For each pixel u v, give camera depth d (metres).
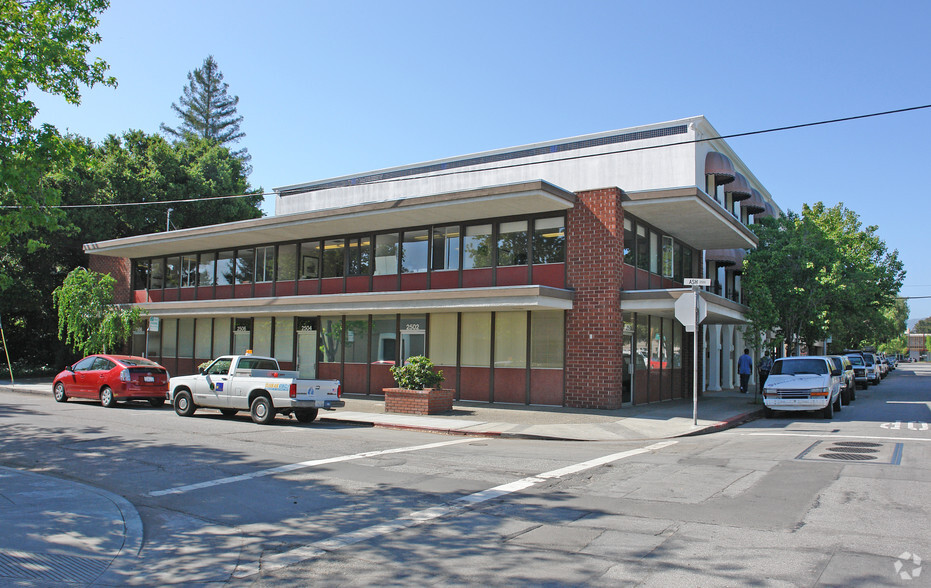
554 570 5.70
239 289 27.58
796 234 26.72
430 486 9.20
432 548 6.39
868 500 8.04
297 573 5.74
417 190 32.31
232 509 7.95
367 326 23.66
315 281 25.16
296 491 8.86
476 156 31.47
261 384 16.20
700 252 26.69
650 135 26.69
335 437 14.05
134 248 29.22
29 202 13.23
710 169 26.25
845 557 5.91
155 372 19.91
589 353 19.23
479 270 21.22
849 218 38.91
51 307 35.34
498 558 6.06
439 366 21.78
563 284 19.78
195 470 10.21
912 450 11.80
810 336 29.77
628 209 20.08
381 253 23.44
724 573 5.55
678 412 18.70
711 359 29.86
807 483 9.08
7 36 12.98
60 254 35.50
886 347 101.69
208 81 65.31
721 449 12.50
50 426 15.04
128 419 16.61
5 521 7.05
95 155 35.84
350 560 6.07
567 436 14.41
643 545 6.39
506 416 17.52
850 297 31.91
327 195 35.19
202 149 44.97
